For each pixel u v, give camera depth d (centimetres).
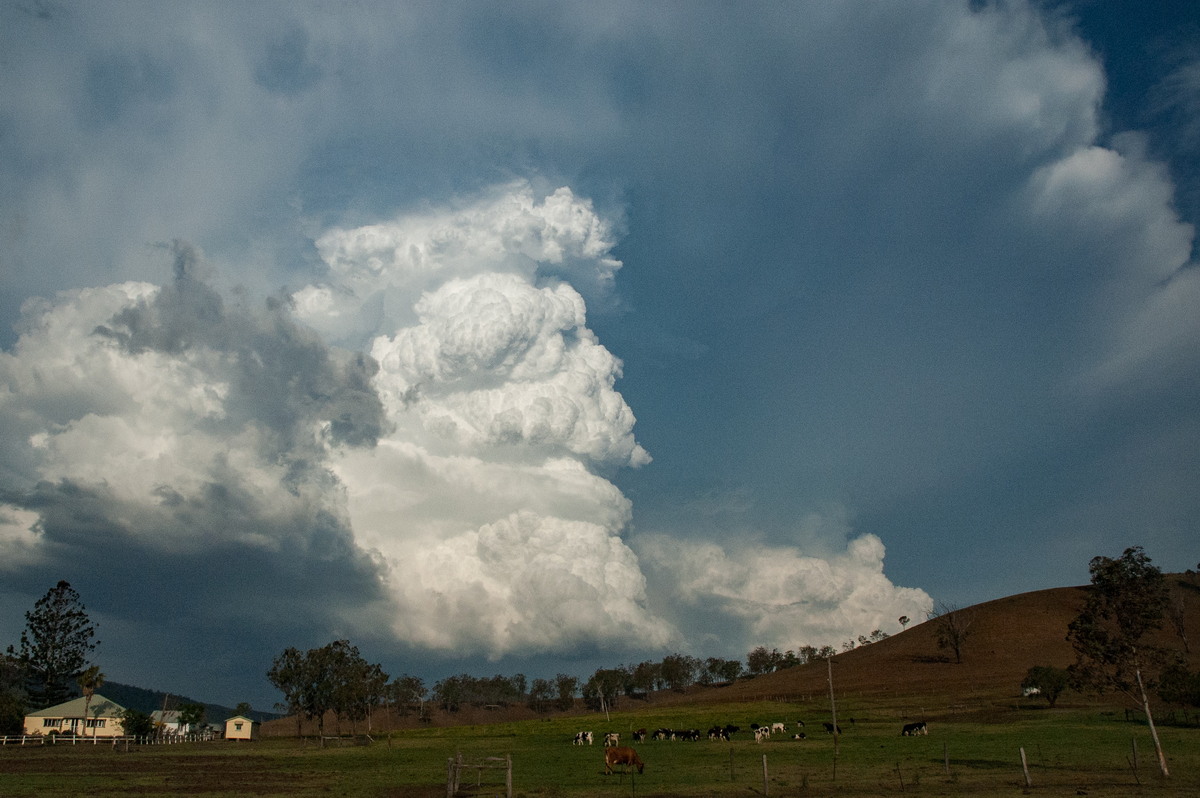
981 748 6481
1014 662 16738
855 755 6475
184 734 13925
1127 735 6975
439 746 10056
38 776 5556
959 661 17562
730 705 15775
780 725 9144
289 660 12375
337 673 12350
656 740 9794
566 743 10044
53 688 14700
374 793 4712
